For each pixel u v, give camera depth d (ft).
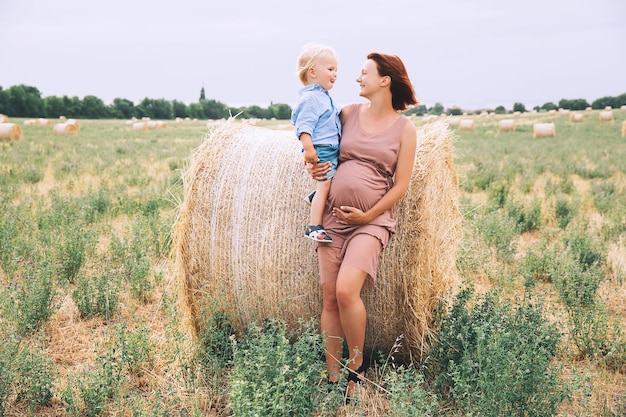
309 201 13.44
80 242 21.30
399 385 11.50
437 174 14.01
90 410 12.10
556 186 39.60
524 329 13.37
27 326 15.65
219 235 14.38
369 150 12.68
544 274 21.86
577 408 12.85
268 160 14.56
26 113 268.41
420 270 13.38
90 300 17.90
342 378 12.44
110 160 56.75
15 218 25.82
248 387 11.69
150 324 17.17
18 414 12.22
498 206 32.94
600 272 20.66
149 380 13.82
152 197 33.35
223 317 14.43
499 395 11.32
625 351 14.99
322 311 13.76
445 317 14.23
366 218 12.52
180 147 78.18
